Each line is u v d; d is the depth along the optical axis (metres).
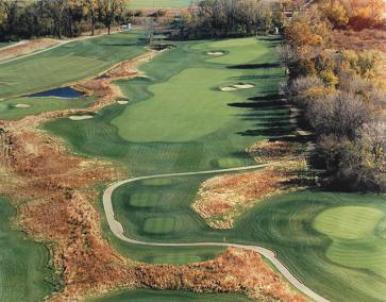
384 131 72.19
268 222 62.31
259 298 50.00
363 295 49.94
